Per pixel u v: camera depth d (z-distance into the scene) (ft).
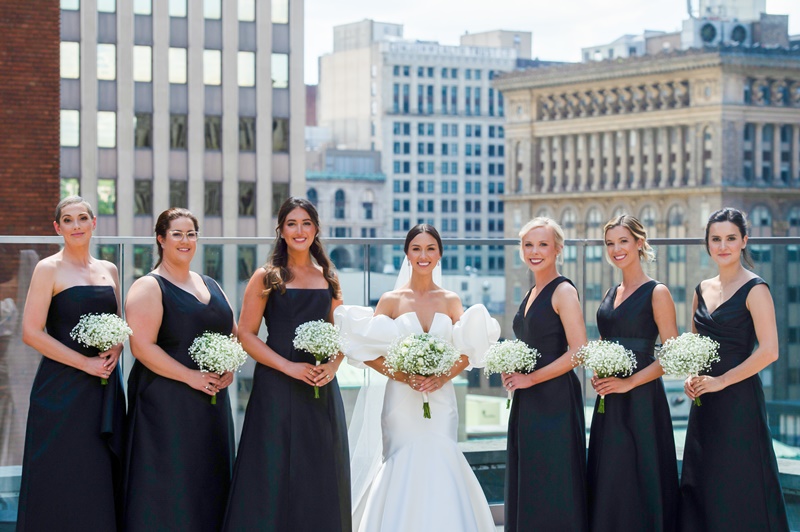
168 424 16.97
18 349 19.03
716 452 17.22
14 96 82.99
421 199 521.65
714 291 17.67
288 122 203.51
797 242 20.36
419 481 17.92
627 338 17.67
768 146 368.48
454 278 207.10
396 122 519.60
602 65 388.78
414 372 17.40
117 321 16.44
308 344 16.96
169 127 197.47
